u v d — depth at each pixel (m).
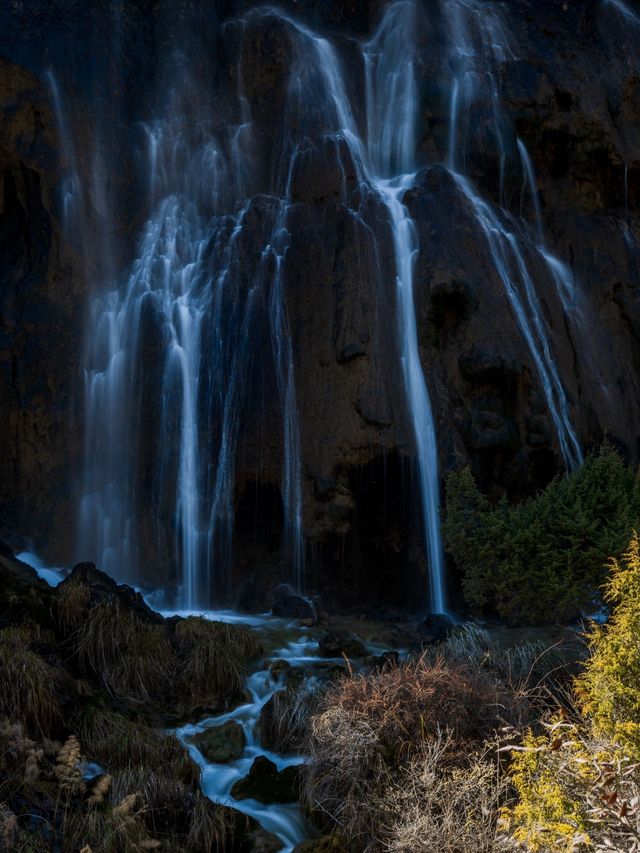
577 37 17.02
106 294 13.12
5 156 13.26
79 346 12.75
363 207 13.48
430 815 5.94
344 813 6.55
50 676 7.43
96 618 8.47
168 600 11.68
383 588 11.83
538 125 15.41
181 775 7.10
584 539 10.13
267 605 11.54
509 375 12.29
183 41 14.91
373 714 6.92
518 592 10.23
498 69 15.70
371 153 15.26
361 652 9.45
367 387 12.00
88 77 13.84
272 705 7.95
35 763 6.39
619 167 15.95
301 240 13.16
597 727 5.59
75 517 12.22
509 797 6.31
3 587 8.67
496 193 14.94
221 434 12.27
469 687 7.06
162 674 8.34
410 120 15.10
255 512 12.09
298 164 14.20
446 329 12.72
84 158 13.47
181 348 12.74
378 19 16.33
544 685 7.80
